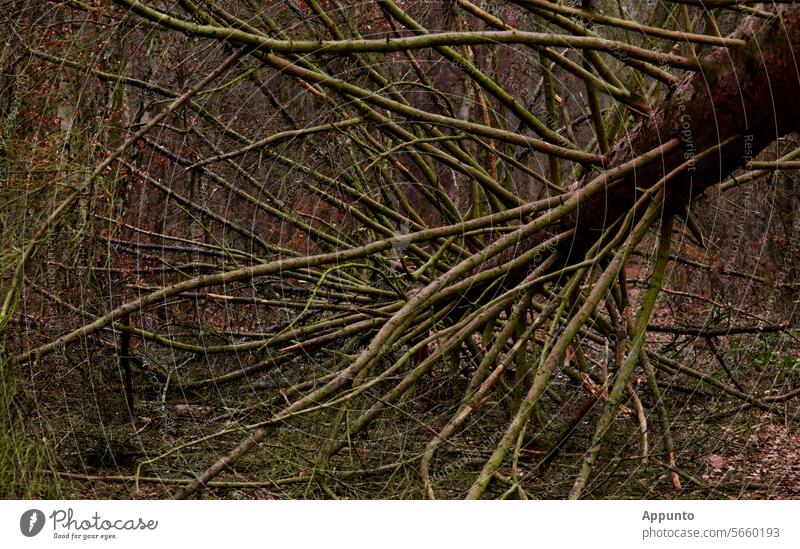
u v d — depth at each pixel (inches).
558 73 330.0
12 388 159.0
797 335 280.4
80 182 176.9
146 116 267.7
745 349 265.6
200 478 162.4
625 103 189.3
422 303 183.9
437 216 327.0
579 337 241.0
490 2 225.5
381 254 262.1
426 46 167.5
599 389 183.3
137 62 239.3
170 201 279.3
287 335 231.3
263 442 198.5
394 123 222.4
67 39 205.0
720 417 227.9
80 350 219.1
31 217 175.5
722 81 173.8
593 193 189.8
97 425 210.5
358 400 215.5
